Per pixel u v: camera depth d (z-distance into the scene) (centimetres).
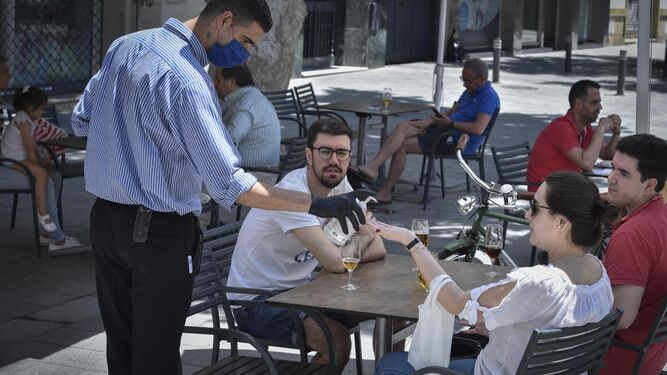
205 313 650
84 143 782
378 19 2361
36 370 541
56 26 1523
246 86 798
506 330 349
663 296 408
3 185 751
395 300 413
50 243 770
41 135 809
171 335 377
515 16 2992
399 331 470
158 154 361
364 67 2355
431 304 375
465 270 474
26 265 746
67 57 1552
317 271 507
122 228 366
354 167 973
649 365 419
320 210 367
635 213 425
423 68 2481
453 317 377
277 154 818
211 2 367
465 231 659
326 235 457
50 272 732
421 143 994
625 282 398
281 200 362
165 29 367
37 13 1491
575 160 766
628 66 2866
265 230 471
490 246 512
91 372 542
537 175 786
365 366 560
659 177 425
